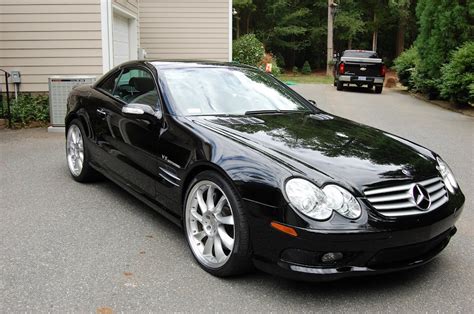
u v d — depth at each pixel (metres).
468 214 4.91
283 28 40.22
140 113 4.02
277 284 3.27
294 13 40.38
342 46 45.03
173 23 16.69
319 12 42.09
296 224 2.86
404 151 3.69
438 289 3.27
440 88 15.16
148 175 4.11
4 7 9.79
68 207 4.74
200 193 3.52
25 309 2.90
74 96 5.66
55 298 3.03
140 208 4.76
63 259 3.59
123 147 4.51
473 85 12.88
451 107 14.88
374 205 2.99
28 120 9.52
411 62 19.80
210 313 2.90
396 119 12.06
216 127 3.71
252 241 3.10
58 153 7.11
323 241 2.83
